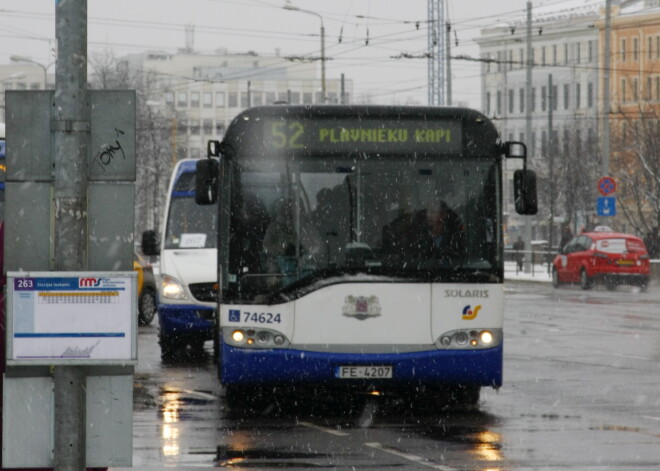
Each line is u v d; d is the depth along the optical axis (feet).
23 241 52.54
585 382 121.19
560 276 341.82
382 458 79.87
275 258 100.58
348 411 102.99
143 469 76.38
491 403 106.83
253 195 101.35
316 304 100.07
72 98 51.96
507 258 517.14
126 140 52.39
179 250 151.74
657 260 356.38
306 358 99.66
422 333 100.32
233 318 100.53
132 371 51.88
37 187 52.54
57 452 51.08
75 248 51.57
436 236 101.24
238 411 103.19
